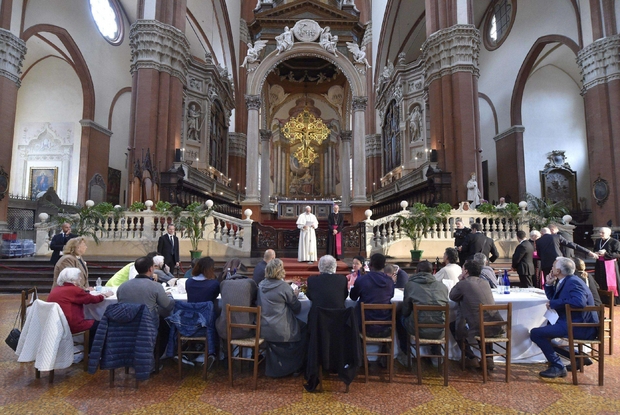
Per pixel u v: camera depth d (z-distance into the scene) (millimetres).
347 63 17297
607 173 13844
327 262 4117
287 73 27156
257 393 3594
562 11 16797
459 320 4258
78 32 18953
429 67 14688
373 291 4113
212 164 19578
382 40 22859
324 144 32156
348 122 27359
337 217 10336
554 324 4043
